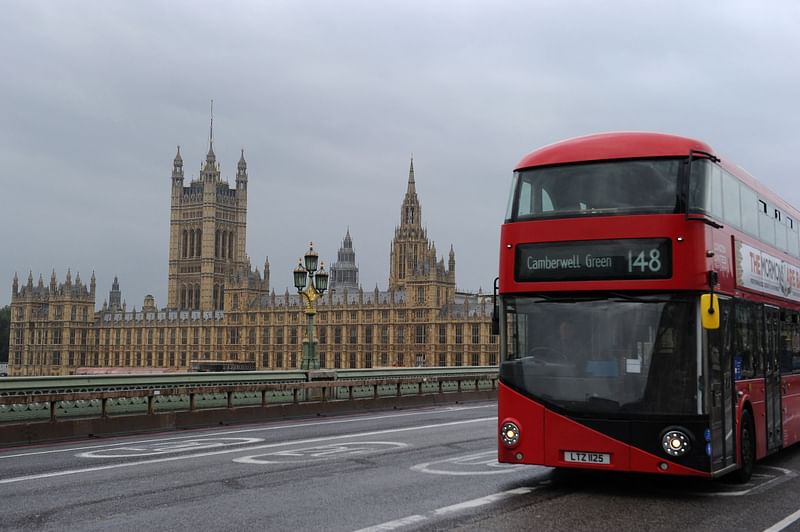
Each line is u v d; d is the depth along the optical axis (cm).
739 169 1838
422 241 19900
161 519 1286
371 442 2373
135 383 2917
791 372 2134
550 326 1523
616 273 1482
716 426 1475
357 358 18088
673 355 1445
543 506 1417
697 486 1659
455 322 16675
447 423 3077
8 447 2261
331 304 18638
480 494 1523
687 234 1466
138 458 1998
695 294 1456
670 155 1507
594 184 1532
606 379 1474
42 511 1348
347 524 1250
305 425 3009
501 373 1554
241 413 3136
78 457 2022
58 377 2594
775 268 2050
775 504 1470
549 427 1500
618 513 1367
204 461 1941
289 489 1553
